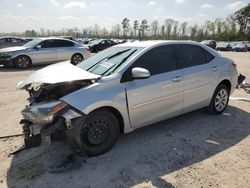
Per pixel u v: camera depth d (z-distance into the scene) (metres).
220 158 3.92
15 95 7.73
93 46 26.88
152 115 4.45
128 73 4.12
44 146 4.32
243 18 76.19
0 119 5.68
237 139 4.57
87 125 3.79
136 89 4.13
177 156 3.98
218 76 5.39
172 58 4.73
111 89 3.92
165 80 4.48
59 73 4.07
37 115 3.63
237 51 42.84
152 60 4.46
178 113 4.87
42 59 13.95
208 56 5.34
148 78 4.30
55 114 3.54
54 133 3.67
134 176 3.48
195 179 3.41
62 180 3.42
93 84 3.86
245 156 3.99
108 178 3.45
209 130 4.92
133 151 4.12
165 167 3.69
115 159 3.89
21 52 13.42
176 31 82.38
